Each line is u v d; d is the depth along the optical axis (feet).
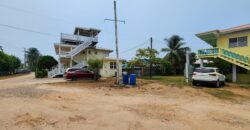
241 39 66.23
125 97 33.63
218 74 49.47
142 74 106.52
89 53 112.98
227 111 24.12
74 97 32.50
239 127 17.87
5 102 27.09
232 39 69.21
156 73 133.49
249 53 63.46
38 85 53.26
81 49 104.42
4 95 33.78
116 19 57.98
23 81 73.36
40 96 32.81
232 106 27.45
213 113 22.99
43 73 104.37
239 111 24.27
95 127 17.19
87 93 37.78
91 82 63.72
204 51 68.18
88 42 106.83
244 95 37.88
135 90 43.27
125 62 111.75
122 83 57.06
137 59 94.73
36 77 101.19
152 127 17.42
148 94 37.58
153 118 20.29
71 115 20.94
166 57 148.46
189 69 60.08
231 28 72.43
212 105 27.81
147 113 22.34
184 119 20.17
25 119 19.11
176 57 146.10
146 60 95.76
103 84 56.65
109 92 39.88
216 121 19.67
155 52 94.79
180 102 29.71
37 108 23.52
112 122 18.70
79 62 102.78
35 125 17.44
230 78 67.77
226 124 18.72
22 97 31.65
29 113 21.18
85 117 20.33
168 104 27.91
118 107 25.31
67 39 110.01
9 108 23.38
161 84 54.49
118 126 17.54
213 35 76.02
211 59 72.13
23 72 227.61
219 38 73.41
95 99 31.09
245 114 22.76
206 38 81.82
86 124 17.99
